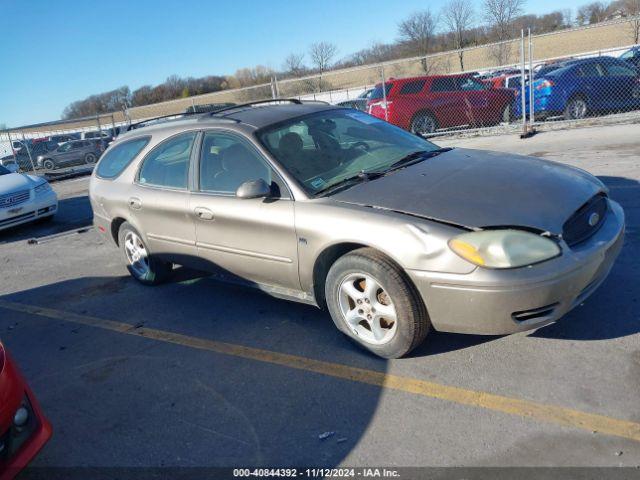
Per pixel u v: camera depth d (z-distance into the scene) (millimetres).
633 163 7777
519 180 3592
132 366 4062
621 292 3986
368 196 3631
